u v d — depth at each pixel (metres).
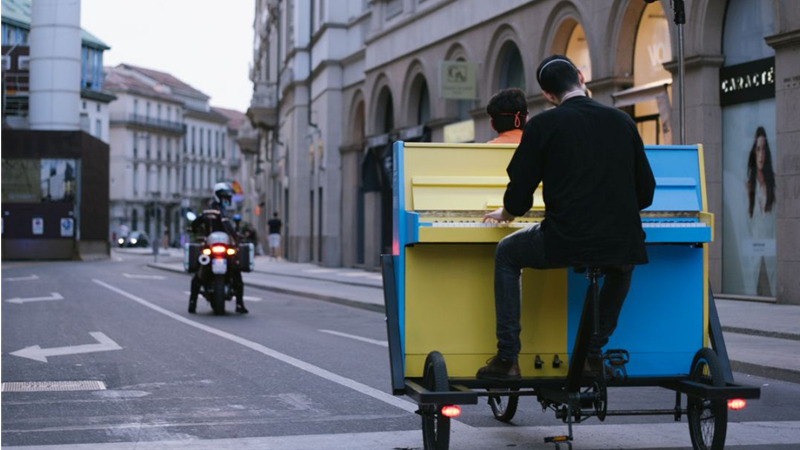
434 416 5.31
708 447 5.32
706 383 5.32
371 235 32.22
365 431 6.53
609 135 5.00
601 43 19.08
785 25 15.10
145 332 13.20
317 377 9.02
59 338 12.43
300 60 43.00
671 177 5.54
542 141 5.00
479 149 5.58
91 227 56.47
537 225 5.13
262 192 71.94
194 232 16.72
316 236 39.44
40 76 53.88
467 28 24.61
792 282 15.12
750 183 16.39
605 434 6.40
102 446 6.06
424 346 5.39
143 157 115.12
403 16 29.12
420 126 27.59
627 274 5.08
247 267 16.27
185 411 7.32
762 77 15.97
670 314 5.56
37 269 37.66
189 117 126.00
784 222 15.23
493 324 5.43
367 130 32.72
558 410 5.43
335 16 36.72
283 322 14.94
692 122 17.03
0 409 7.43
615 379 5.46
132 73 119.44
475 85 23.89
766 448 5.96
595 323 4.93
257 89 57.25
